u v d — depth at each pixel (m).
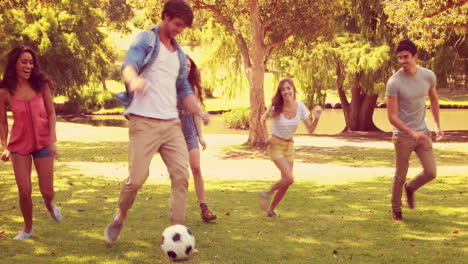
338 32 30.34
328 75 30.14
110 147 22.73
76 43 41.53
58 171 12.66
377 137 30.16
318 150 23.06
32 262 4.40
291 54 24.61
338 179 10.66
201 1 21.72
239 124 38.91
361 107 34.28
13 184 9.45
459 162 18.98
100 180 10.47
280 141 6.09
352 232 5.59
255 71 22.58
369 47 28.75
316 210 6.89
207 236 5.40
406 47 5.53
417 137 5.44
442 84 30.34
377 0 29.27
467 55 29.98
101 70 47.12
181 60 4.56
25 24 39.81
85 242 5.08
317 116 6.01
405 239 5.28
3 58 37.81
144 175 4.41
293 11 20.52
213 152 21.75
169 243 4.47
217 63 30.16
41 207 6.89
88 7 44.25
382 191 8.64
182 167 4.58
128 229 5.66
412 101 5.67
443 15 18.08
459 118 43.56
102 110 52.22
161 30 4.40
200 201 6.16
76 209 6.86
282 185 6.16
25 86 4.95
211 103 58.34
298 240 5.27
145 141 4.38
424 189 8.53
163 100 4.43
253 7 21.31
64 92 42.12
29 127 4.93
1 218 6.14
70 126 33.75
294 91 5.99
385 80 29.05
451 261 4.51
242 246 5.01
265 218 6.36
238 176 12.12
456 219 6.19
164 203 7.43
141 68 4.34
